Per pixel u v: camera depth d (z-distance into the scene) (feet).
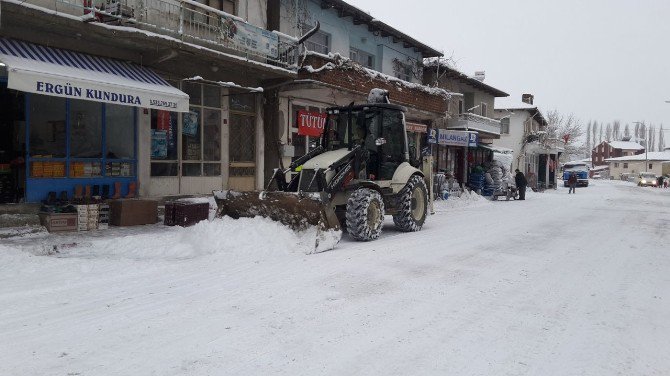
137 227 31.71
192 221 32.83
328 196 26.63
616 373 11.48
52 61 27.71
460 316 15.39
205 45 39.45
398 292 17.90
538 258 24.86
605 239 31.91
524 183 77.36
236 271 20.68
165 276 19.76
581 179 152.66
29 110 29.94
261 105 47.09
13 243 25.02
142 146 36.29
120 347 12.46
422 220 35.12
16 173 30.14
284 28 48.73
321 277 19.85
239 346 12.61
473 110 93.20
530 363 11.94
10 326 13.87
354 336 13.47
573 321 15.12
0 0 24.82
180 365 11.44
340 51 57.11
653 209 57.52
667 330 14.42
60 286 18.02
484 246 28.14
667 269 22.71
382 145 32.30
